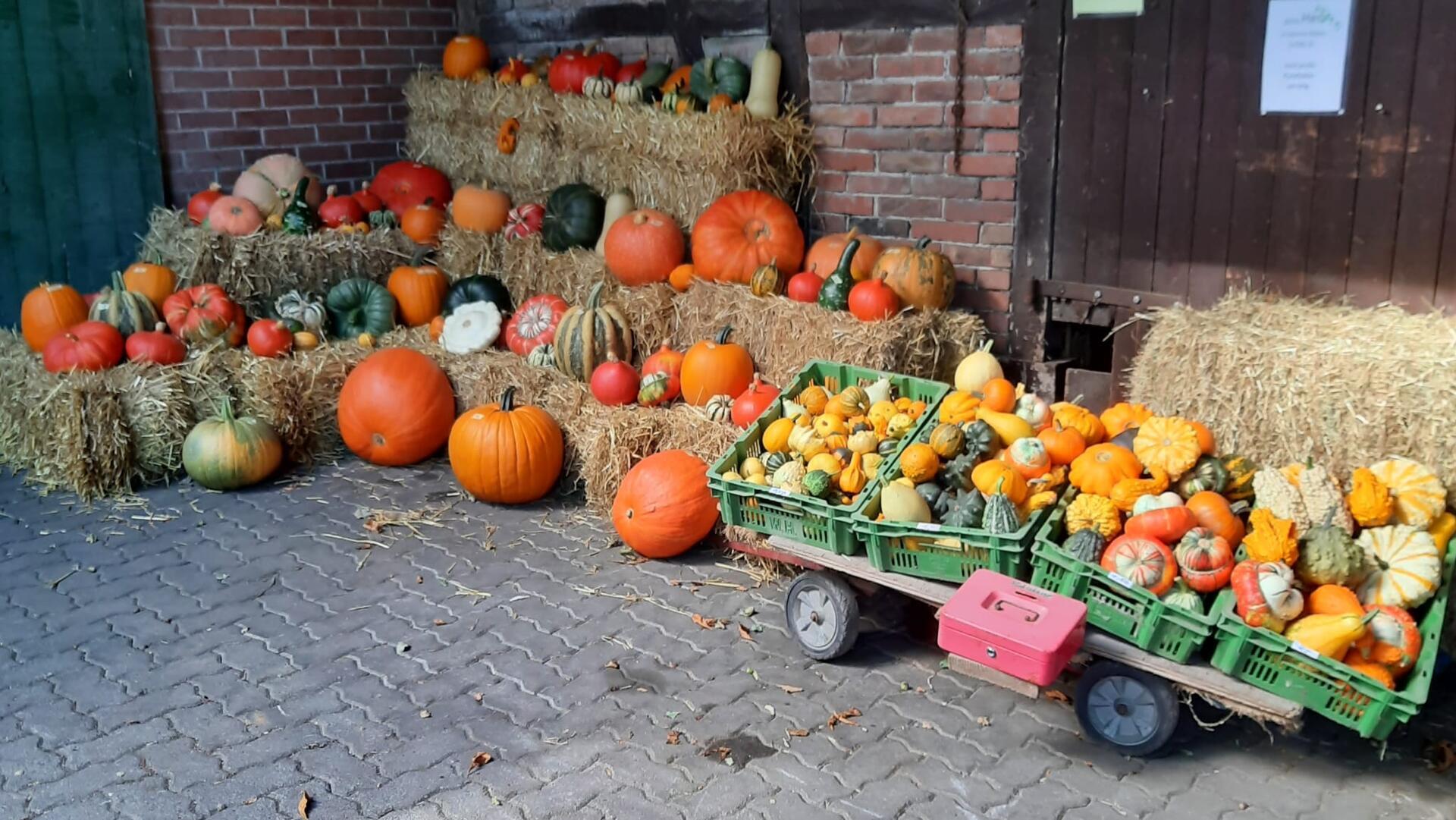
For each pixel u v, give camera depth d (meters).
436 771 3.01
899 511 3.28
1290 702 2.78
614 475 4.48
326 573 4.17
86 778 2.99
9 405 5.12
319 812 2.85
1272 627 2.79
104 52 5.85
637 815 2.83
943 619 2.97
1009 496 3.22
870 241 4.91
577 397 4.78
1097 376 4.63
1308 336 3.39
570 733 3.17
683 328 5.04
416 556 4.30
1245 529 3.09
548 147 6.02
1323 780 2.93
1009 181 4.66
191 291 5.31
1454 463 3.11
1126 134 4.30
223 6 6.20
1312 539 2.91
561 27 6.54
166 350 5.08
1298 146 3.89
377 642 3.67
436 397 5.11
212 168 6.35
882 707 3.28
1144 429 3.27
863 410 3.80
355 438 5.10
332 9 6.61
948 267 4.69
